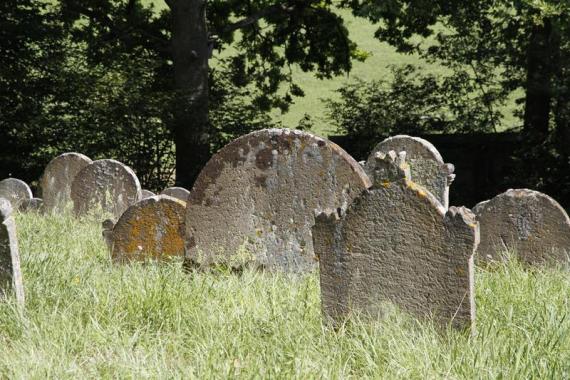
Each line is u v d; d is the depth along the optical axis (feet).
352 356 22.89
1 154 86.22
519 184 84.58
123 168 53.98
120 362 22.41
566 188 84.12
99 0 95.30
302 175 34.32
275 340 23.67
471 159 88.22
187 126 89.45
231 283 29.81
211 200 35.55
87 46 93.40
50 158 86.12
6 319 25.79
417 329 24.68
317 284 29.68
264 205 34.91
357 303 25.55
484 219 40.09
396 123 93.15
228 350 23.26
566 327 23.82
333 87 152.46
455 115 94.43
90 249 38.96
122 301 27.17
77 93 83.66
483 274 32.76
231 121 95.04
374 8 83.51
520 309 25.96
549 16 76.64
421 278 24.71
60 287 28.91
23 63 86.07
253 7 105.19
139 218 36.83
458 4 87.51
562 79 83.46
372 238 25.22
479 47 89.86
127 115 83.66
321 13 102.42
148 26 98.89
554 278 32.83
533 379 20.61
